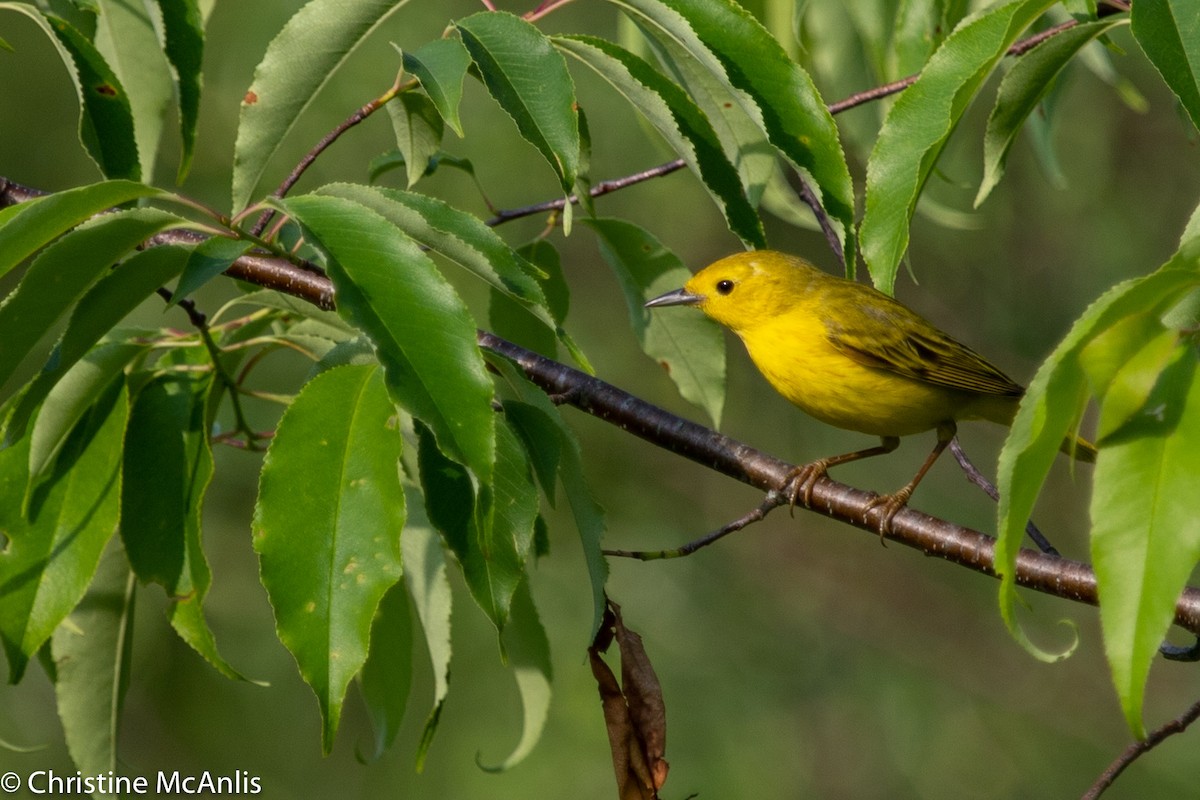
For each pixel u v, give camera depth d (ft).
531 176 55.01
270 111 19.84
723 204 21.08
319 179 52.60
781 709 62.28
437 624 22.00
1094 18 20.30
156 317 48.75
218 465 52.08
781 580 64.69
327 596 15.66
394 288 15.56
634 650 18.78
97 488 19.95
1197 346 12.75
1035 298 64.69
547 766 53.98
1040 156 31.19
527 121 17.69
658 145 32.04
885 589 65.00
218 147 52.95
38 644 19.25
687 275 27.73
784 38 29.53
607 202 59.57
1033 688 63.46
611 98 58.18
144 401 20.71
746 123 23.17
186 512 19.98
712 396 28.40
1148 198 64.03
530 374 25.63
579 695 55.57
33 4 24.61
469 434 14.87
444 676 21.85
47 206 15.98
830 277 30.71
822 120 19.60
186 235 26.81
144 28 26.12
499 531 16.87
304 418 16.29
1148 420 12.53
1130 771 61.31
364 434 16.25
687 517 64.80
